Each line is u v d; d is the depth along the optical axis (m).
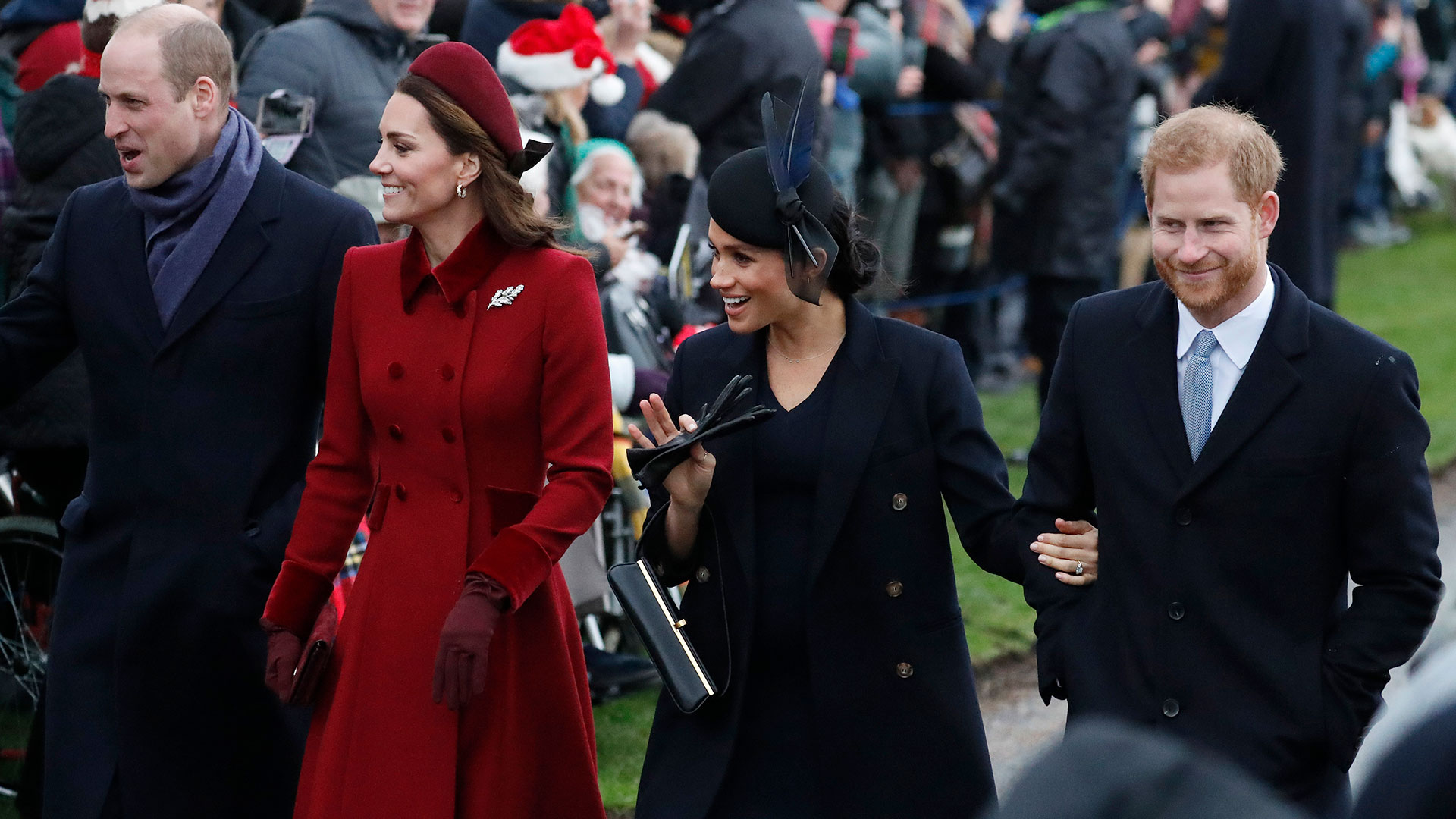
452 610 5.82
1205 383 5.41
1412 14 25.80
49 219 7.87
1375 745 2.19
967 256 16.38
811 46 12.37
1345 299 21.38
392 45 9.51
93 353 6.58
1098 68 13.97
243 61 9.30
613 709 9.51
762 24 12.11
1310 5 13.77
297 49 9.05
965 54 16.03
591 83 11.21
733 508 5.80
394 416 5.96
